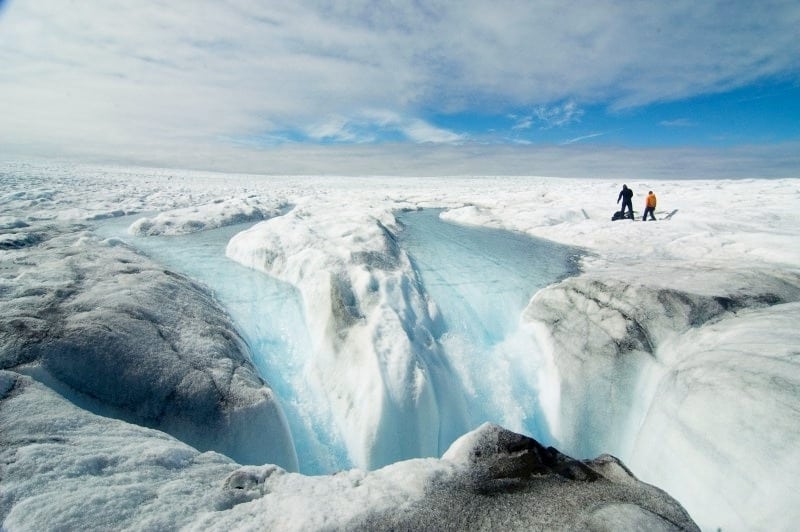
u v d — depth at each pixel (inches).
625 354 282.4
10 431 143.5
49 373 191.2
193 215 640.4
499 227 687.1
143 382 209.3
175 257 460.1
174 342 241.9
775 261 382.9
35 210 682.8
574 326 324.2
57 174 1454.2
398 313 321.4
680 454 201.3
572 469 162.7
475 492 145.3
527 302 390.9
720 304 280.5
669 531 128.1
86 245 404.8
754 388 185.0
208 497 133.3
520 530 127.3
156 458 148.9
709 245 455.8
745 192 946.7
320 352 308.8
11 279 289.1
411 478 149.3
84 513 114.7
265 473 150.1
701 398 202.8
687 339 263.3
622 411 270.2
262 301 369.1
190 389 215.3
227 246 496.4
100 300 257.0
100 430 159.8
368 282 347.6
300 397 288.5
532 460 165.0
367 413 257.4
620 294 314.5
